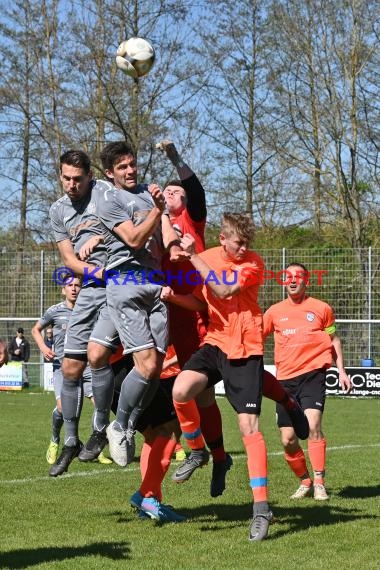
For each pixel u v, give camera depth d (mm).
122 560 9469
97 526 11352
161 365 11070
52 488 14422
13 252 41625
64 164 11359
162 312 11094
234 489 14547
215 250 11422
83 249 10914
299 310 14383
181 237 12062
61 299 40938
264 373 12031
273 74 53469
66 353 11875
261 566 9219
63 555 9688
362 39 50906
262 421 28250
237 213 11156
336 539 10594
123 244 10914
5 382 42000
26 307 41438
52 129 55531
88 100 54406
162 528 11297
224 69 55219
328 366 14219
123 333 10844
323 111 52438
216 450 12273
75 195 11391
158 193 10344
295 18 52062
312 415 13805
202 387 11266
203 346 11297
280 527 11367
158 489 11734
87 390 17516
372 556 9703
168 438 11773
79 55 53094
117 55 12398
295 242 53844
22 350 41688
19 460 17953
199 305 11625
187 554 9781
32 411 30703
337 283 37000
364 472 16484
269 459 18312
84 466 17438
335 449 20188
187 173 12414
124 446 10820
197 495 13953
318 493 13625
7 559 9477
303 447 21016
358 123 51656
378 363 36625
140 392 10758
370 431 24484
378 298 36531
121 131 54219
